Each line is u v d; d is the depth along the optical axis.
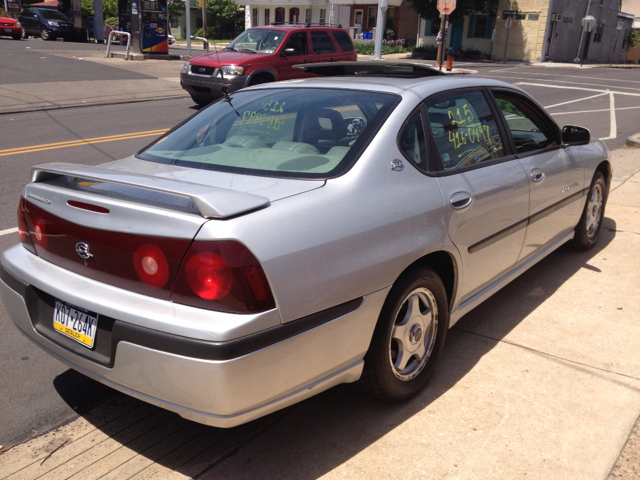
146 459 2.65
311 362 2.39
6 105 12.67
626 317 4.02
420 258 2.96
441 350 3.21
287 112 3.24
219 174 2.79
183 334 2.13
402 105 3.04
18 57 19.97
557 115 14.74
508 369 3.36
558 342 3.68
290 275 2.25
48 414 2.98
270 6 45.75
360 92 3.22
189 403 2.21
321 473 2.55
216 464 2.62
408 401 3.07
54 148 9.16
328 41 14.00
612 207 6.68
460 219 3.08
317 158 2.82
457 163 3.23
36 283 2.59
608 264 4.98
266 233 2.23
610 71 30.78
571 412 2.96
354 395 3.14
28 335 2.74
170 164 3.04
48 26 31.16
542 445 2.72
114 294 2.35
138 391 2.31
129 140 9.98
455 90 3.44
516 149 3.82
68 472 2.57
